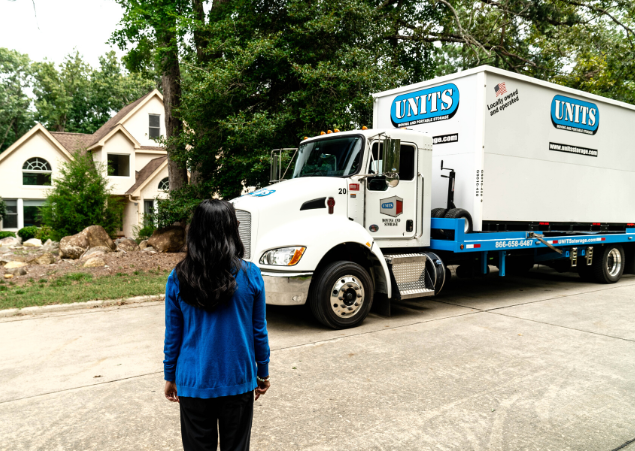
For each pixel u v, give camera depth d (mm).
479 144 7242
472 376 4648
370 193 6824
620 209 10070
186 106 12383
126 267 11039
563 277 11648
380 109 8969
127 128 29594
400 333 6238
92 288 8633
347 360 5137
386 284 6750
